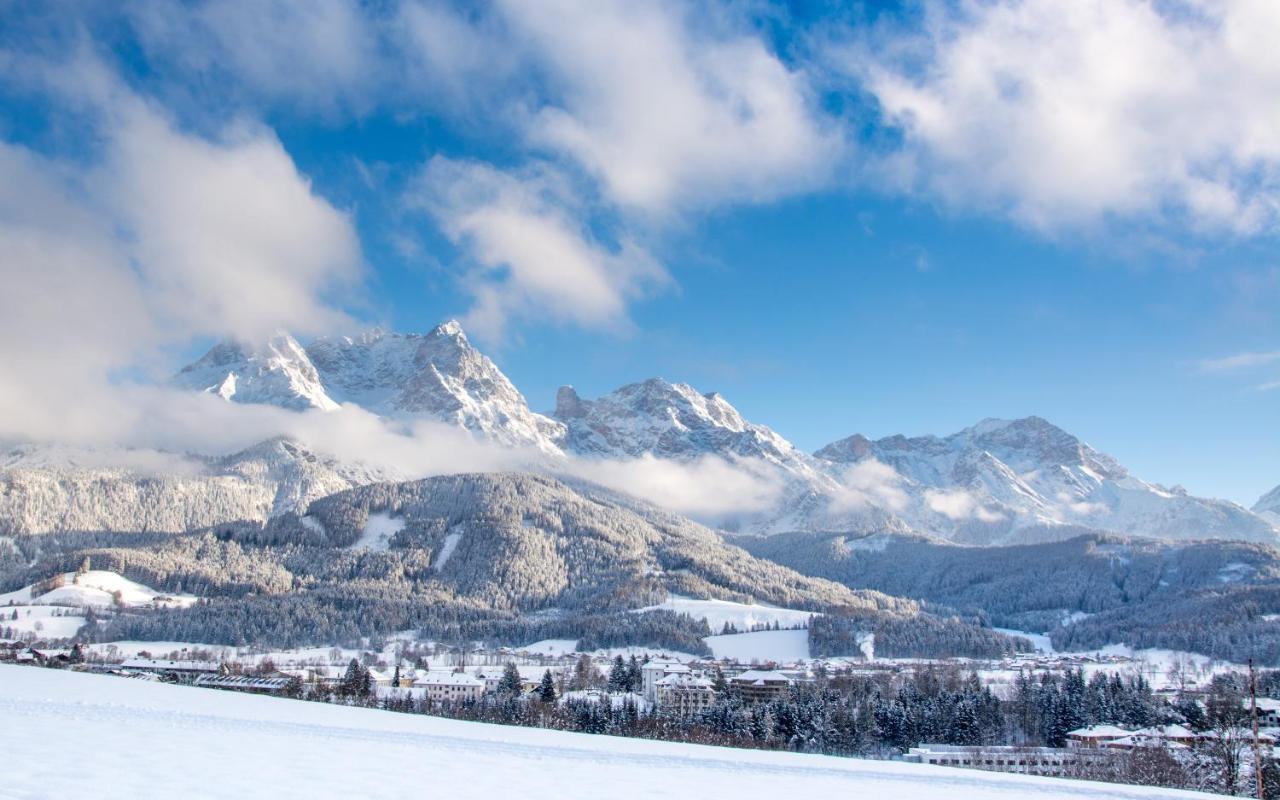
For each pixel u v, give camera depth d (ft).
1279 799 346.54
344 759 159.22
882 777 199.72
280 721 211.82
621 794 145.07
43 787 110.42
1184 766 409.69
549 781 153.69
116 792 111.24
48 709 196.65
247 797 116.06
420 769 154.92
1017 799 178.50
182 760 140.15
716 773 184.75
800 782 181.16
